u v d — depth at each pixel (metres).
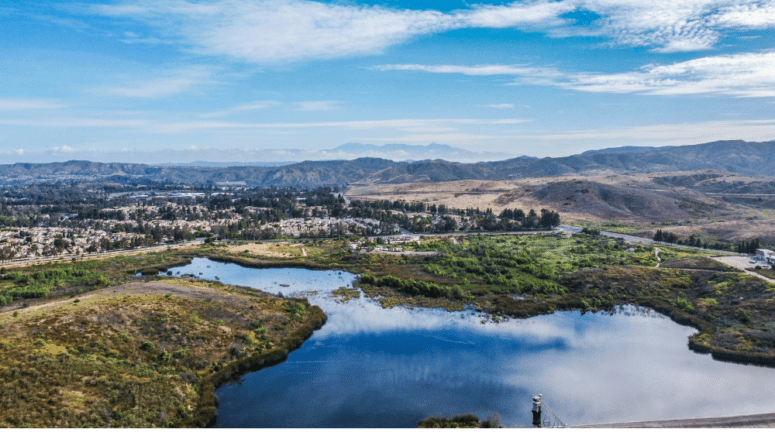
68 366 64.12
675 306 110.31
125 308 86.69
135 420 57.75
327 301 118.00
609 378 75.25
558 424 60.97
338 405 66.31
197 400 65.81
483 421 61.69
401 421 62.41
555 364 80.50
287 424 61.41
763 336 85.94
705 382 73.75
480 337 93.38
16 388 57.03
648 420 62.44
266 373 76.56
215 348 80.31
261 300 107.62
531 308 109.88
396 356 83.69
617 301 116.88
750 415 60.88
